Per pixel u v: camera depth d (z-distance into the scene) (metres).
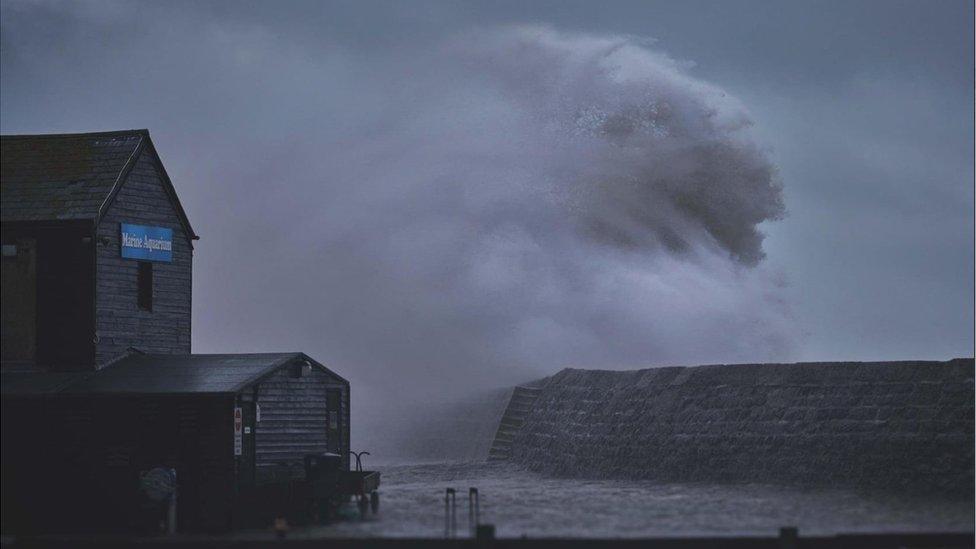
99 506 136.00
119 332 148.38
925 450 125.62
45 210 145.75
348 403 153.12
